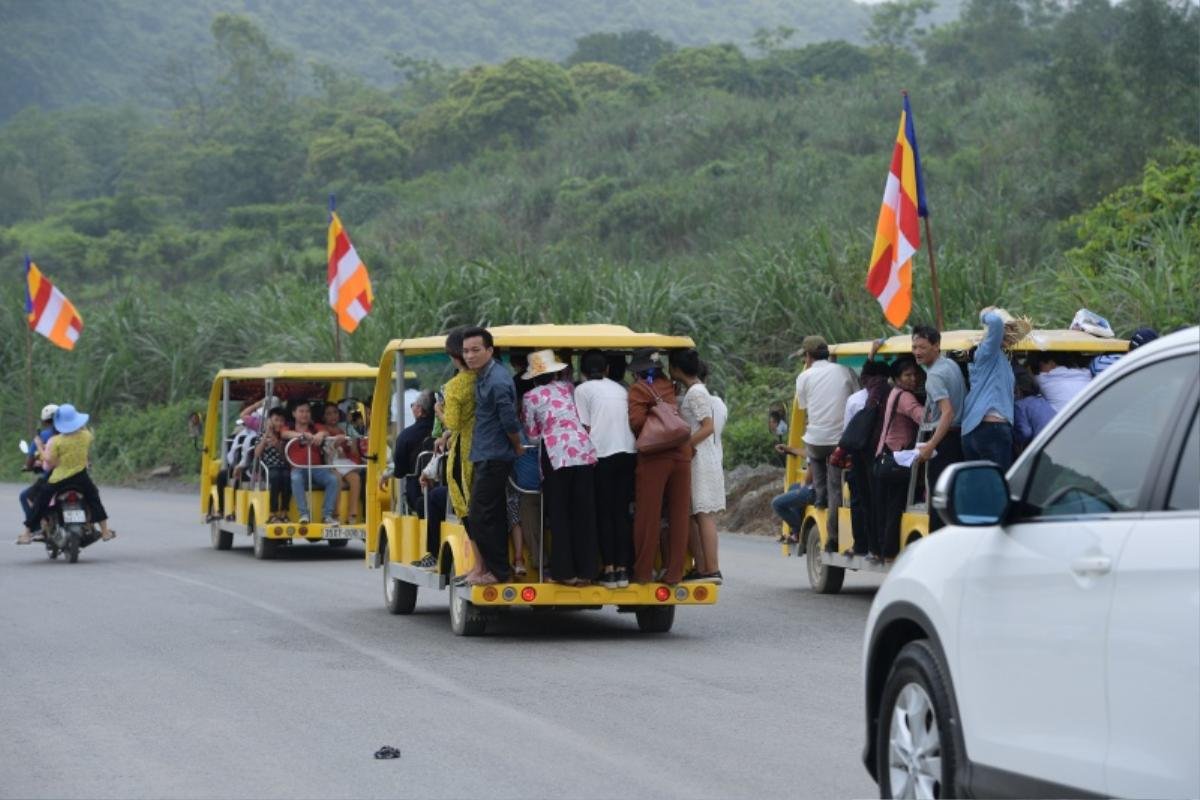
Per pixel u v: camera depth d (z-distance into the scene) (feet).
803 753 29.78
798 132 261.24
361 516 74.08
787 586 59.06
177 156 421.18
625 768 28.68
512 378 45.19
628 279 117.08
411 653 43.27
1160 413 18.72
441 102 388.16
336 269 106.22
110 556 76.54
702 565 46.34
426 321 119.24
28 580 64.90
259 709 34.94
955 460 46.57
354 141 368.68
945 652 21.40
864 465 51.67
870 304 103.86
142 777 28.45
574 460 43.96
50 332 139.95
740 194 213.05
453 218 251.80
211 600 56.80
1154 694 17.43
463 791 27.14
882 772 23.16
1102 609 18.37
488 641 45.62
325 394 78.79
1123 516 18.61
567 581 44.55
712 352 108.37
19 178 448.65
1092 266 95.50
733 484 88.48
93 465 146.00
